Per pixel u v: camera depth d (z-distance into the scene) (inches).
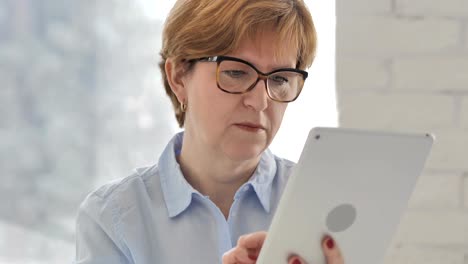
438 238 54.9
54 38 82.3
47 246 82.8
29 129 83.7
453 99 54.3
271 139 42.5
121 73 80.4
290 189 32.6
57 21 82.1
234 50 40.8
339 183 33.6
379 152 33.7
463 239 54.8
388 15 54.1
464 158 54.4
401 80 54.4
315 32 43.9
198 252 45.5
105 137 81.3
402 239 55.2
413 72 54.3
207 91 41.6
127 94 80.5
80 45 81.5
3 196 83.7
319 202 33.7
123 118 80.7
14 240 82.9
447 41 54.1
